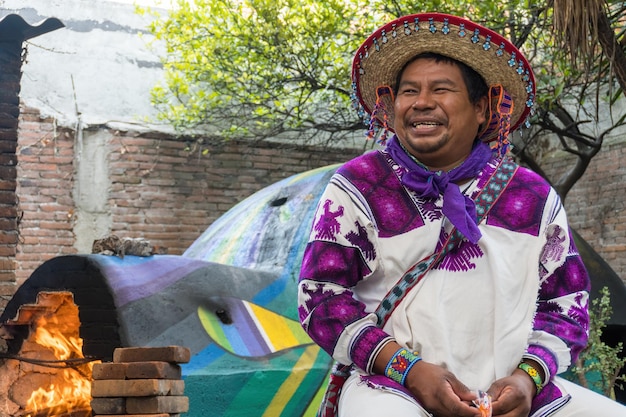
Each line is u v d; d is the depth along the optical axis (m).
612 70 5.12
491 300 2.27
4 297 6.95
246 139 11.59
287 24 9.32
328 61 9.49
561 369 2.29
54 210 10.80
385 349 2.19
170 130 11.30
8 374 4.96
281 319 5.19
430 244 2.29
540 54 8.66
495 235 2.34
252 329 4.96
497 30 7.84
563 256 2.41
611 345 6.29
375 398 2.13
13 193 7.09
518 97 2.55
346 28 9.08
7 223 7.05
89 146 11.02
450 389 2.08
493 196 2.38
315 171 6.78
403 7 8.41
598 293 6.12
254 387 4.69
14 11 10.77
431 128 2.39
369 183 2.38
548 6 5.12
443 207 2.30
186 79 10.54
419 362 2.15
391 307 2.28
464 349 2.23
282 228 6.09
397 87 2.56
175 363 3.79
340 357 2.26
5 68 7.12
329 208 2.38
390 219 2.33
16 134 7.14
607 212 10.62
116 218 11.01
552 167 11.30
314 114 11.08
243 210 6.82
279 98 10.17
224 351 4.70
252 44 9.41
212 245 6.61
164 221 11.23
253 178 11.69
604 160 10.66
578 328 2.37
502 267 2.28
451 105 2.40
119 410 3.69
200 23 9.63
